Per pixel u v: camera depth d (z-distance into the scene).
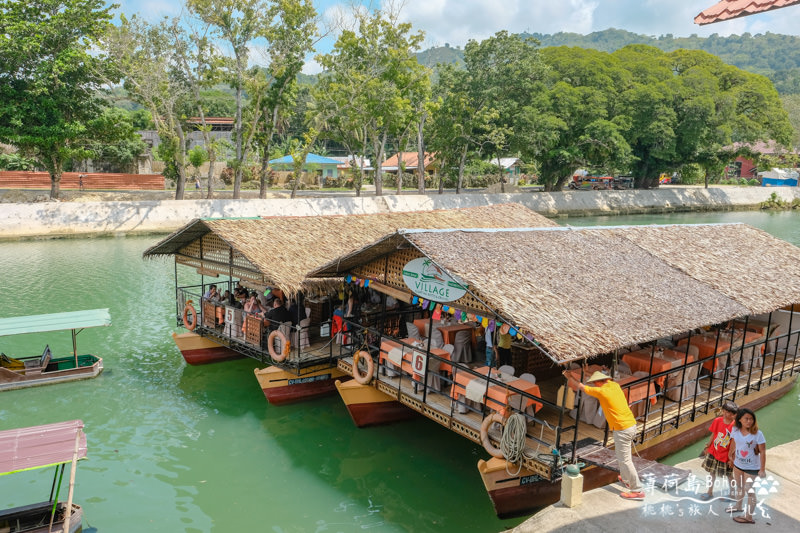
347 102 49.66
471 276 11.30
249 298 18.92
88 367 18.27
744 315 13.56
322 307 18.84
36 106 41.72
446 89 59.53
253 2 44.38
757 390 15.12
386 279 14.24
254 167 71.69
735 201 73.69
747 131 64.62
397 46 50.72
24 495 11.97
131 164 67.94
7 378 17.12
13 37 40.09
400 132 57.41
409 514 11.66
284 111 51.88
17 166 61.91
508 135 59.19
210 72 46.75
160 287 29.73
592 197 66.00
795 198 75.19
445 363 13.83
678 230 18.83
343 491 12.48
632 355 13.27
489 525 11.30
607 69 64.06
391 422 15.59
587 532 8.83
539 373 14.58
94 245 40.28
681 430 13.12
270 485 12.67
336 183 76.81
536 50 59.28
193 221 17.62
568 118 60.31
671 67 71.94
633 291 13.10
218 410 16.30
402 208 53.81
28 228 41.38
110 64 43.47
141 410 16.16
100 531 10.87
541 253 13.75
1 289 28.17
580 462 10.62
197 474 13.05
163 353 20.73
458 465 13.59
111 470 13.07
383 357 14.60
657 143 64.25
